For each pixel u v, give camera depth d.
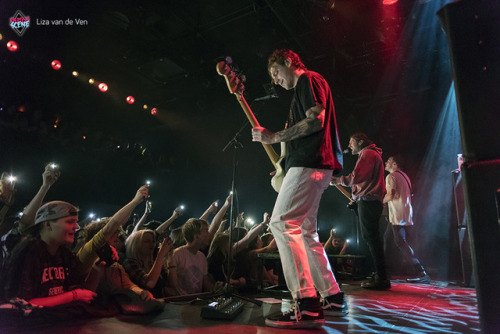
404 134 9.38
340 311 2.13
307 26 7.08
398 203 5.01
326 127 2.05
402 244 4.97
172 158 13.12
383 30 7.39
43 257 1.91
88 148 10.91
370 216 3.54
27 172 9.37
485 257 0.87
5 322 1.65
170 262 3.29
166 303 2.62
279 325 1.80
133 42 8.79
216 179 12.62
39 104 9.70
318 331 1.74
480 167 0.90
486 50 0.94
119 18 8.40
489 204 0.88
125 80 10.54
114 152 11.54
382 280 3.60
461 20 0.98
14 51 8.27
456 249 5.58
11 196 2.92
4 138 8.88
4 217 2.90
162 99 11.11
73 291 2.01
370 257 6.87
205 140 12.40
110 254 2.28
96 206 11.27
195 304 2.59
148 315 2.11
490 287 0.85
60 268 2.01
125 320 1.94
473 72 0.95
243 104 2.45
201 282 3.48
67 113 10.50
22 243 1.87
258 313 2.24
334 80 8.39
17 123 8.91
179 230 4.21
